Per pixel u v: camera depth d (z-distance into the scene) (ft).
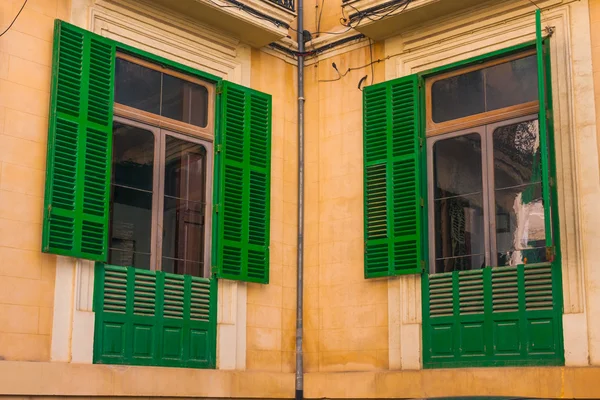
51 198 26.22
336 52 34.27
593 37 27.89
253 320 31.42
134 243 28.94
